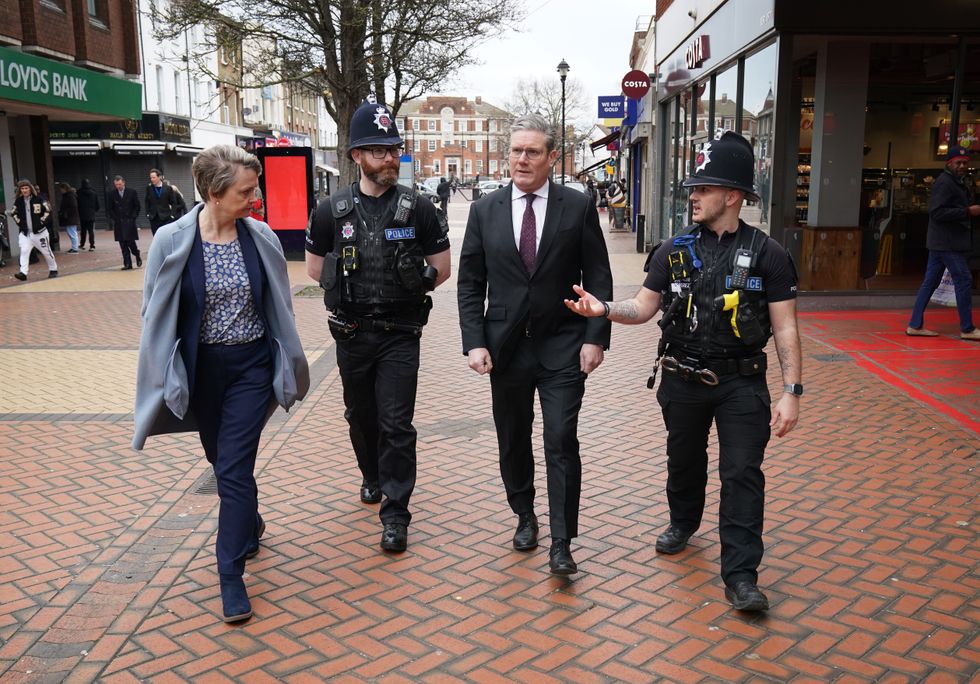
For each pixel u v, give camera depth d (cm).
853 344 870
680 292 353
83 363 822
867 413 622
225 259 354
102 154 3312
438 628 336
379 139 393
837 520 435
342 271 405
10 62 1530
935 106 1541
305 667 309
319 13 1369
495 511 456
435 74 1636
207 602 357
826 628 332
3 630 335
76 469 521
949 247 867
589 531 429
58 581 376
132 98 2119
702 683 297
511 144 371
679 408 368
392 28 1383
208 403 363
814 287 1174
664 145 1934
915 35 1090
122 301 1238
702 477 389
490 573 383
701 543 413
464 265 392
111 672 306
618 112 2611
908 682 296
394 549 403
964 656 312
